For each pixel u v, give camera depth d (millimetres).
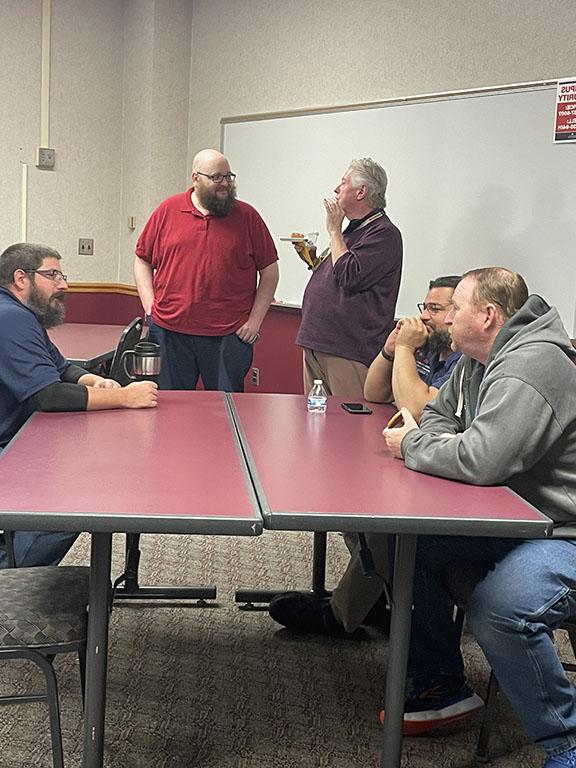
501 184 4457
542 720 2062
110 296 7074
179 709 2619
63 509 1831
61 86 6656
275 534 4344
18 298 3127
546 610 2033
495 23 4477
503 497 2092
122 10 6777
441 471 2234
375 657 3018
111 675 2809
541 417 2150
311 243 4375
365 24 5191
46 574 2254
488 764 2398
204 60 6434
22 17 6469
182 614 3316
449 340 3055
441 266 4793
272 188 5883
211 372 4887
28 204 6680
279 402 3260
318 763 2373
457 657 2545
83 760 2059
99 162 6875
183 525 1809
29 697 2025
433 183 4805
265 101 5938
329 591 3463
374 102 5102
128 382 3758
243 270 4832
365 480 2189
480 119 4539
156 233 4836
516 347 2262
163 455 2348
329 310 4238
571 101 4109
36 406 2922
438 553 2410
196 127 6566
